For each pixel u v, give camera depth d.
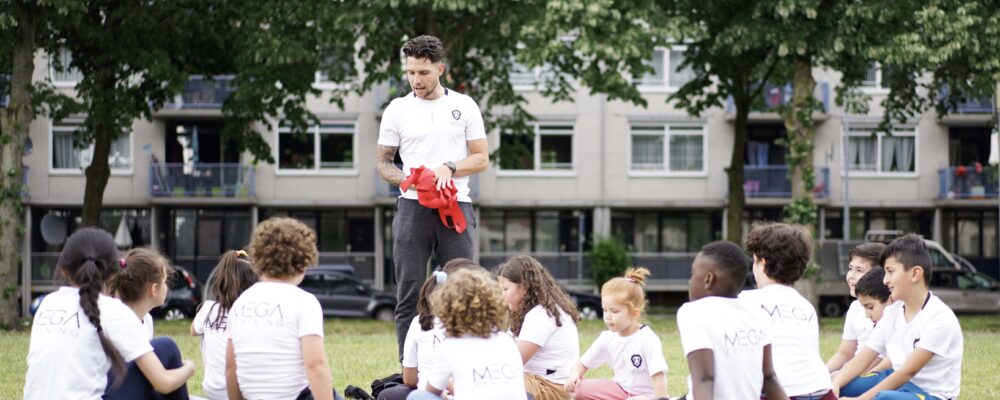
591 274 31.09
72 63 20.14
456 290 5.00
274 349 5.19
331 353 10.73
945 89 24.47
